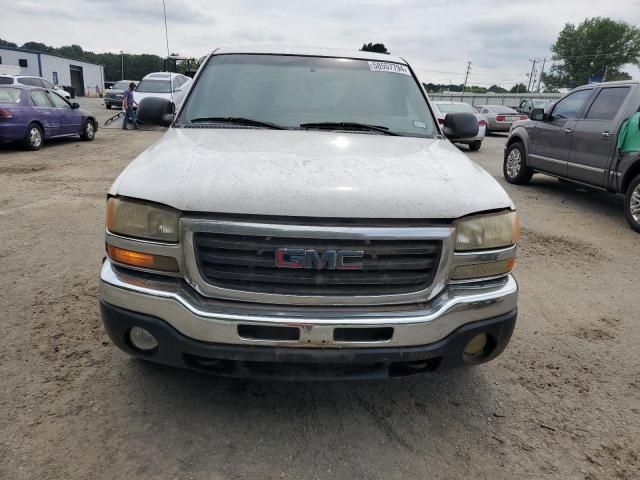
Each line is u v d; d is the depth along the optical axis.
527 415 2.67
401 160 2.58
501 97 58.72
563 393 2.89
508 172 9.69
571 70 90.88
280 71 3.58
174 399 2.63
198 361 2.25
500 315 2.37
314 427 2.48
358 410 2.63
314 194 2.12
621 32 85.75
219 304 2.15
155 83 18.17
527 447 2.42
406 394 2.79
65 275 4.20
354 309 2.16
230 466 2.20
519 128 9.31
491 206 2.31
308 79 3.54
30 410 2.49
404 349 2.20
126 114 17.50
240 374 2.23
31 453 2.21
